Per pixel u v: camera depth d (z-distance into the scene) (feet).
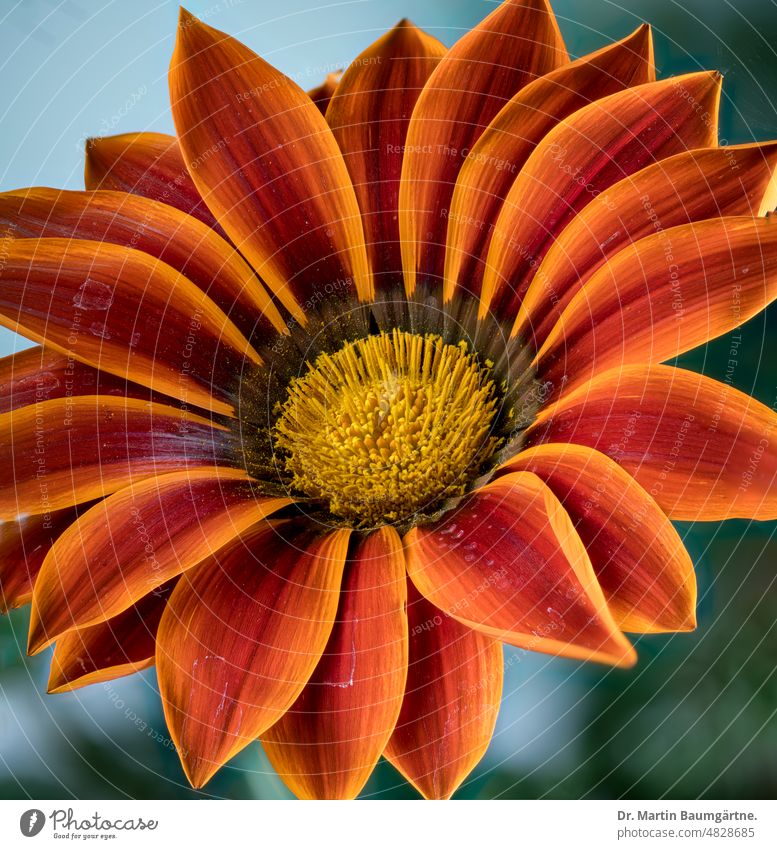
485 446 0.77
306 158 0.77
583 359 0.73
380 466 0.76
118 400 0.75
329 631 0.72
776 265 0.71
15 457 0.73
